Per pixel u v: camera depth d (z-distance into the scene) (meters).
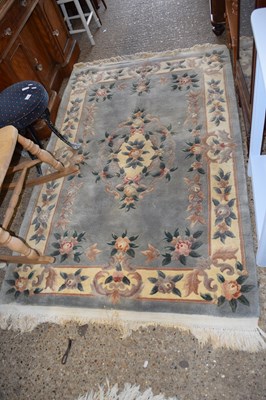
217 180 1.52
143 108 1.99
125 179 1.67
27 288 1.41
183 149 1.70
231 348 1.09
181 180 1.58
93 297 1.31
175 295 1.23
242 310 1.14
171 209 1.49
